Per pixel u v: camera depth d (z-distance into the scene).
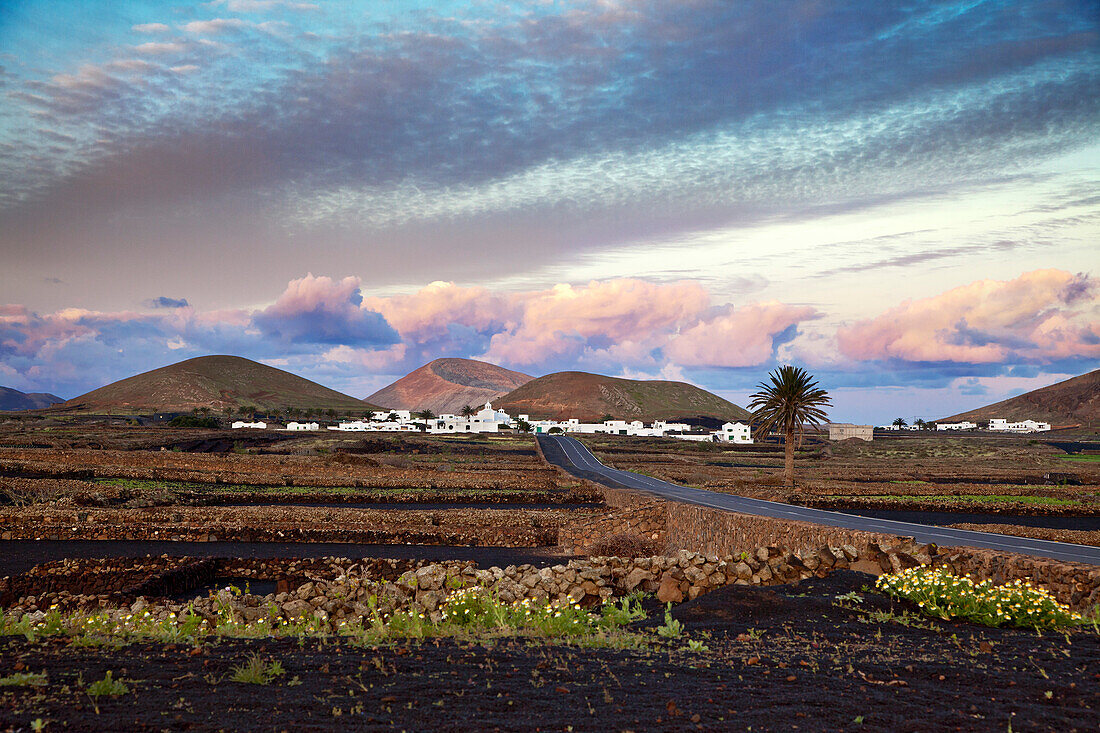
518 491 62.59
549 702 6.34
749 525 28.23
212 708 5.88
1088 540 33.75
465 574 15.85
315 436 151.38
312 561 27.78
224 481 61.72
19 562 28.69
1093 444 199.38
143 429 145.88
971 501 57.66
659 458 118.44
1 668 6.96
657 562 16.72
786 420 76.44
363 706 6.07
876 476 84.56
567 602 12.12
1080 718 6.12
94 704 5.87
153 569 24.77
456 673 7.35
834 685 7.07
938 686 7.13
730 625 10.90
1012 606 11.05
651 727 5.68
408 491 60.19
